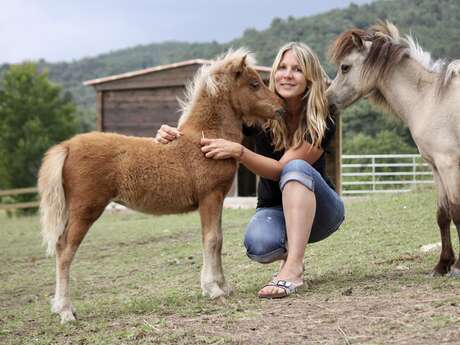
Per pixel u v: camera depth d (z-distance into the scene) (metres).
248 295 5.54
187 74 18.44
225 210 16.19
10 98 39.97
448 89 5.84
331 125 5.67
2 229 17.27
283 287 5.20
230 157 5.43
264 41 33.84
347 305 4.69
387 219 10.83
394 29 6.31
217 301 5.33
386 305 4.57
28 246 13.23
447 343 3.64
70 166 5.29
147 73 18.95
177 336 4.30
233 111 5.68
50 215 5.28
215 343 4.09
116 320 5.16
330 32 31.23
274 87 5.73
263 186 5.76
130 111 19.45
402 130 26.75
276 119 5.62
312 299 5.01
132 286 7.77
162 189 5.38
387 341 3.78
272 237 5.52
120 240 12.35
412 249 7.78
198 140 5.47
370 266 6.81
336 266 7.07
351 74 6.29
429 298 4.67
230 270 7.80
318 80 5.54
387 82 6.20
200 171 5.41
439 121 5.83
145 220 15.86
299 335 4.09
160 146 5.41
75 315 5.40
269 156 5.90
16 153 37.59
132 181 5.33
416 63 6.08
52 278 9.25
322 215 5.60
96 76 107.94
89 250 11.48
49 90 41.06
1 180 37.88
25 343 4.81
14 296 8.14
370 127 27.17
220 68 5.65
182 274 8.29
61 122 40.72
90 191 5.26
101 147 5.31
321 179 5.40
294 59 5.51
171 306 5.45
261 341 4.04
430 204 12.13
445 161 5.81
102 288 7.91
